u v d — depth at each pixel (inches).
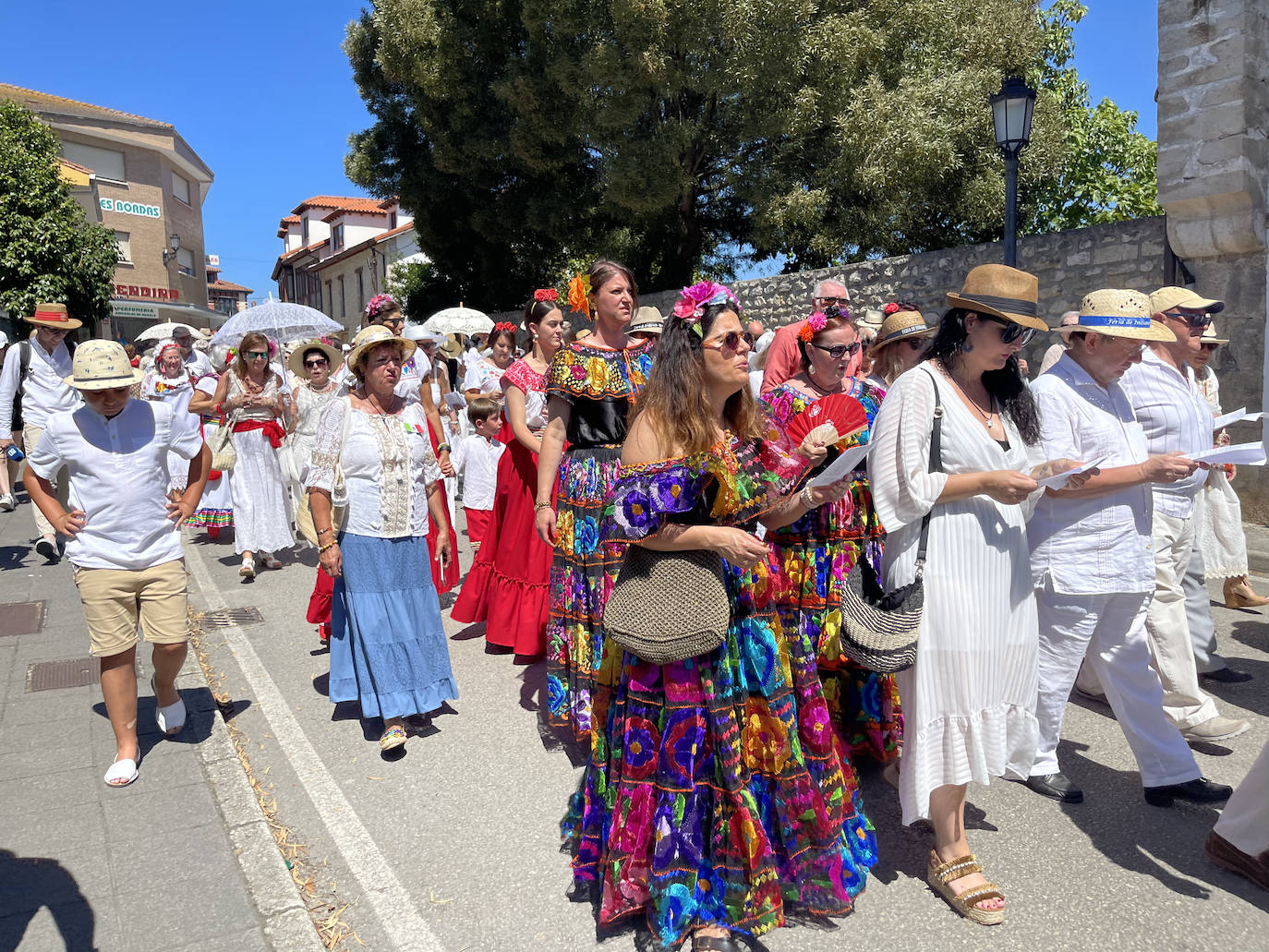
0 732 172.4
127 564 152.9
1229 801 122.3
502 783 153.8
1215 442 220.4
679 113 679.1
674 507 98.2
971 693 111.8
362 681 169.6
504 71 718.5
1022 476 107.0
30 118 861.8
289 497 314.2
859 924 112.0
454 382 615.5
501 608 214.2
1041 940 108.3
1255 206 293.6
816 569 144.0
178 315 1482.5
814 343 139.6
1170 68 302.4
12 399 309.6
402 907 119.0
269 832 134.5
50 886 121.1
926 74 605.6
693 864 105.3
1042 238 375.9
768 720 109.6
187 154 1487.5
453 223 855.7
